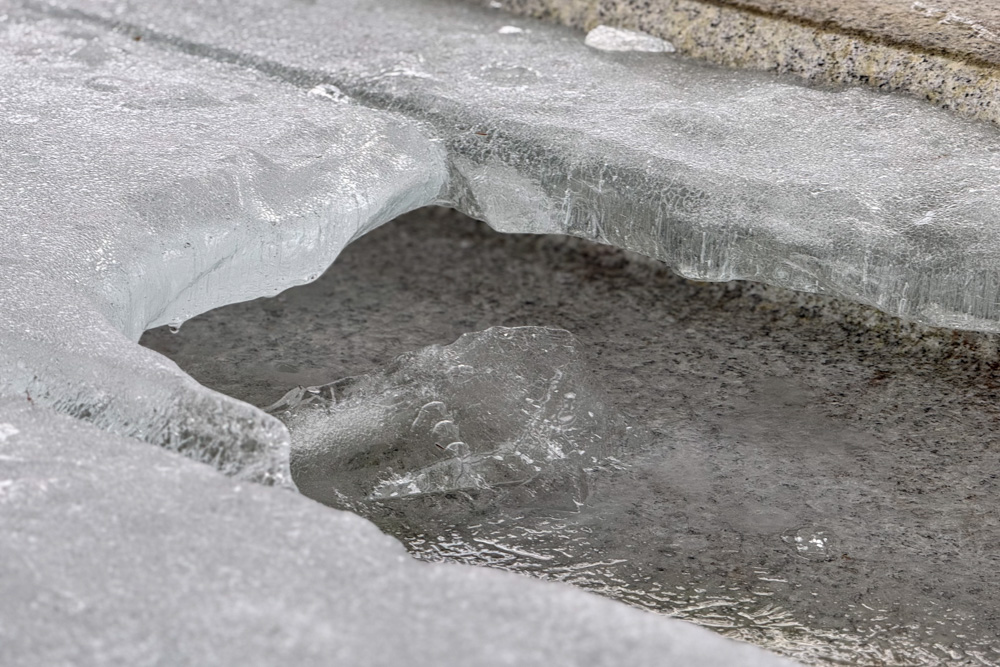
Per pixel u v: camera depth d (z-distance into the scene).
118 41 2.87
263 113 2.72
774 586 2.50
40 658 2.20
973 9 2.82
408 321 2.82
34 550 2.25
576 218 2.69
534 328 2.70
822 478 2.60
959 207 2.58
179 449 2.37
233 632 2.21
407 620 2.22
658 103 2.75
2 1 2.96
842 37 2.78
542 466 2.59
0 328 2.42
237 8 2.96
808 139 2.68
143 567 2.24
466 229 2.99
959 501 2.58
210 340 2.78
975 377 2.72
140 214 2.55
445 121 2.72
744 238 2.61
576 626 2.22
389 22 2.93
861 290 2.58
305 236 2.62
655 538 2.54
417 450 2.58
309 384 2.72
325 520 2.28
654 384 2.72
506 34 2.91
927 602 2.49
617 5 2.90
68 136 2.65
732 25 2.84
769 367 2.74
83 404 2.39
